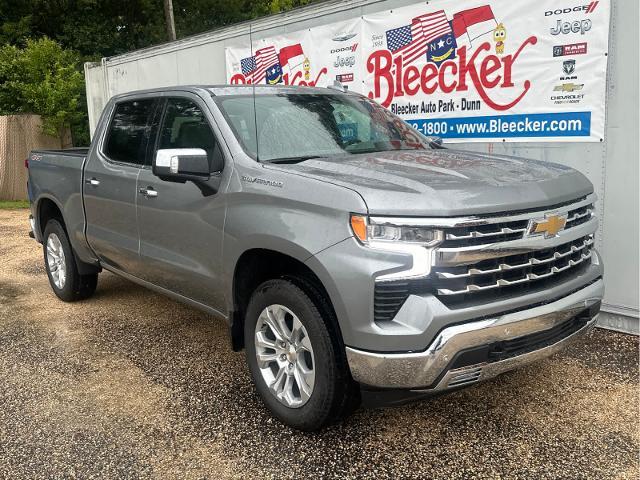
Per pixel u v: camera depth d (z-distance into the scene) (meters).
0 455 3.27
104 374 4.28
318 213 3.10
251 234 3.42
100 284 6.63
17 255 8.39
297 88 4.66
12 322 5.44
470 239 2.90
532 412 3.60
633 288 4.79
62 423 3.60
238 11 27.91
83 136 17.97
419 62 6.17
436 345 2.82
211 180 3.79
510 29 5.35
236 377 4.20
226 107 4.07
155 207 4.28
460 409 3.65
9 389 4.06
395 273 2.84
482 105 5.69
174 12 26.55
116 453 3.27
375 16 6.50
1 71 17.14
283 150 3.85
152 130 4.56
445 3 5.83
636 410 3.59
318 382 3.17
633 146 4.68
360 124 4.45
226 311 3.87
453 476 3.00
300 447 3.28
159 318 5.47
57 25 22.75
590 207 3.66
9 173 15.82
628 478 2.94
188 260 4.06
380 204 2.88
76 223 5.39
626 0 4.60
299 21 7.41
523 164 3.66
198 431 3.48
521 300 3.04
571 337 3.37
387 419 3.55
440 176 3.18
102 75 11.90
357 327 2.91
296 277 3.31
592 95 4.88
